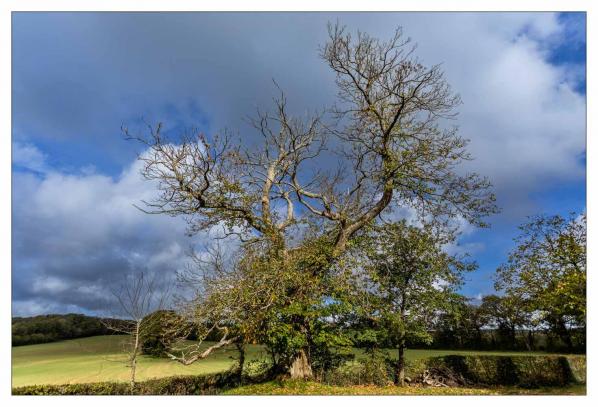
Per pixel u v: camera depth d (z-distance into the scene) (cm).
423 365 2159
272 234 1781
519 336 2809
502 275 2105
